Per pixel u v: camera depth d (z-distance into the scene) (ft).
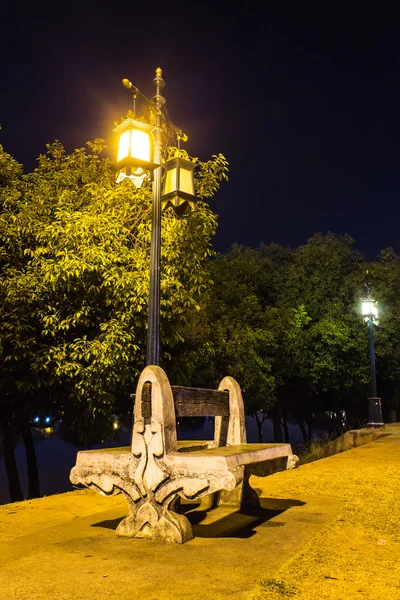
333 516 15.28
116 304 33.06
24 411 39.63
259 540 12.61
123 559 11.16
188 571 10.33
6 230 32.71
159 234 19.44
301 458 53.62
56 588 9.50
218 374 58.18
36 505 20.03
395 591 9.53
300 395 93.25
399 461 29.14
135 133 20.34
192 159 36.09
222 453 13.01
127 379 36.86
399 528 14.14
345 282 84.74
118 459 13.52
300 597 9.16
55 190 37.11
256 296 77.56
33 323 32.89
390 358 84.17
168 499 12.74
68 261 29.58
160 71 21.84
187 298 33.71
